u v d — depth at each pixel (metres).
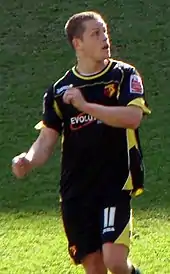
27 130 28.91
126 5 38.38
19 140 28.17
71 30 14.62
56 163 26.14
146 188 24.02
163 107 30.14
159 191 23.78
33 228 21.66
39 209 23.00
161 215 22.08
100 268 15.30
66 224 15.27
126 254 14.28
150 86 31.95
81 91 14.51
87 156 14.62
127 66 14.63
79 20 14.52
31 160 14.95
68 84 14.74
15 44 36.09
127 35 35.97
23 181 25.08
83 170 14.74
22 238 21.03
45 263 19.33
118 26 36.69
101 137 14.45
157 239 20.52
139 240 20.50
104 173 14.62
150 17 37.34
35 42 36.12
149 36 35.88
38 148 15.21
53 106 15.05
